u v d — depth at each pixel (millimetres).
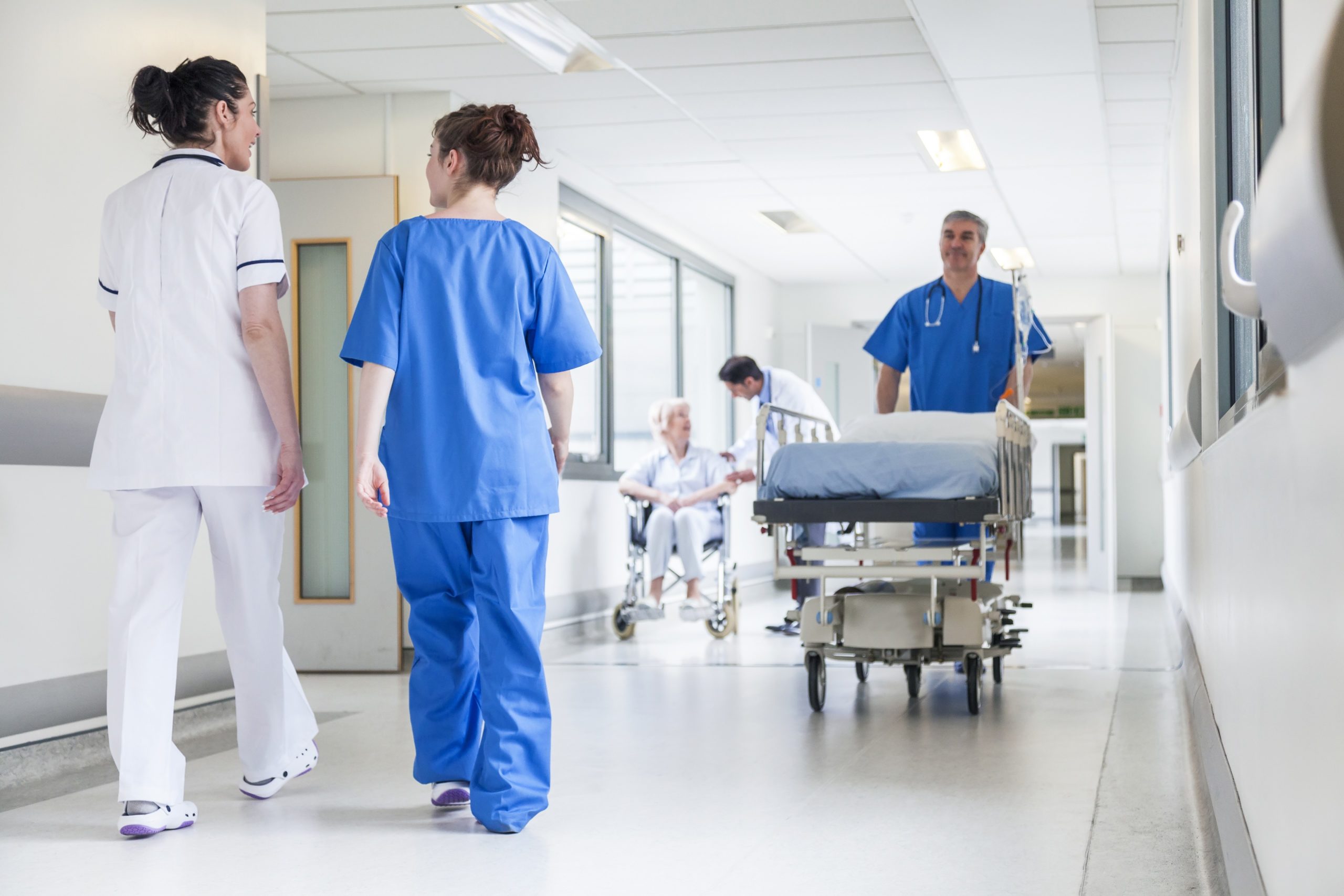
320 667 5367
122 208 2582
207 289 2520
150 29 3541
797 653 5969
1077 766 3107
